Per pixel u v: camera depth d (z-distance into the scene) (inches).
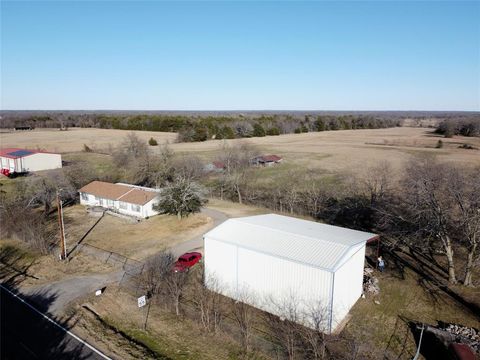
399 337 788.0
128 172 2536.9
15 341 778.8
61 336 795.4
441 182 1013.8
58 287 1025.5
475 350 708.0
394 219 1273.4
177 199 1643.7
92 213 1748.3
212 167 2522.1
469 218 954.7
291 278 852.0
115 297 967.6
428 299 943.0
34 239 1317.7
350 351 723.4
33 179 2036.2
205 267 1002.1
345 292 864.9
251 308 914.1
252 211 1796.3
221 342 770.8
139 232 1496.1
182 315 876.6
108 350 746.8
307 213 1729.8
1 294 987.3
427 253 1217.4
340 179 2242.9
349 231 1019.3
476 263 995.9
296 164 2817.4
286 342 765.9
